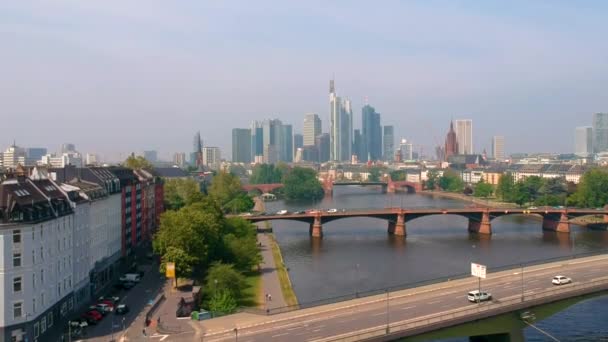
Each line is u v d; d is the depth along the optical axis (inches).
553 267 7219.5
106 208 7524.6
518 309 5285.4
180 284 7007.9
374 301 5634.8
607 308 6894.7
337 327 4805.6
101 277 7249.0
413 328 4690.0
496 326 5206.7
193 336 4741.6
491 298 5595.5
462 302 5521.7
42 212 5255.9
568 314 6683.1
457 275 7741.1
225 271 6879.9
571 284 5959.6
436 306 5403.5
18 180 5364.2
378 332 4581.7
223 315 5418.3
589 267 7209.6
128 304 6161.4
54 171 7121.1
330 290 7623.0
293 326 4879.4
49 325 5339.6
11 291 4776.1
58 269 5615.2
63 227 5777.6
